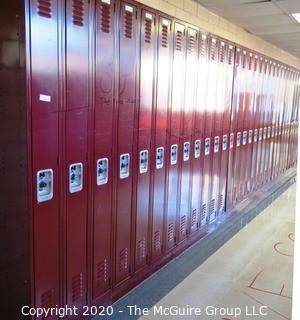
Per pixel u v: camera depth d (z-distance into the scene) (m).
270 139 7.11
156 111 3.24
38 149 2.09
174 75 3.46
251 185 6.30
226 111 4.82
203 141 4.22
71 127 2.31
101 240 2.72
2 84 2.06
